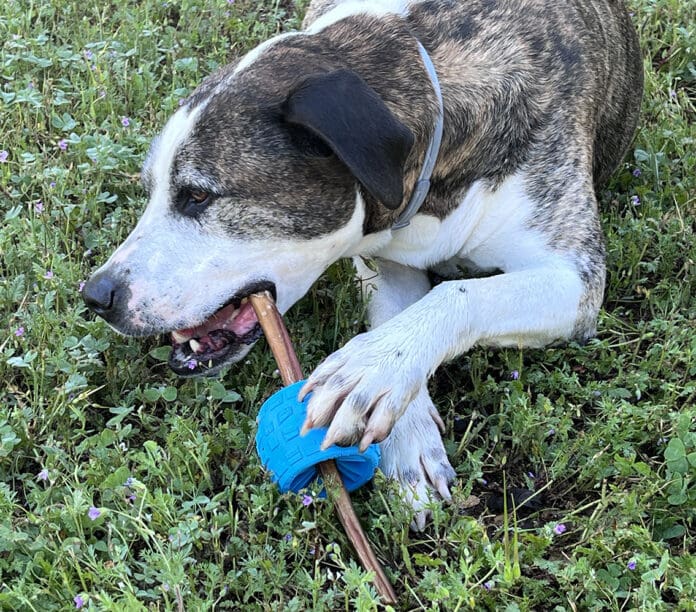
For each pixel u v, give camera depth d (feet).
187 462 2.44
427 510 2.46
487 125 2.81
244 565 2.25
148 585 2.26
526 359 2.99
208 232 2.53
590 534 2.36
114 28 4.50
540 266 2.88
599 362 2.91
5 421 2.55
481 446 2.72
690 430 2.66
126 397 2.79
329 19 2.85
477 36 2.89
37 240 3.18
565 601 2.24
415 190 2.74
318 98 2.35
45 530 2.29
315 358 2.95
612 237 3.30
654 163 3.70
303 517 2.35
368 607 2.01
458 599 2.15
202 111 2.50
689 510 2.44
